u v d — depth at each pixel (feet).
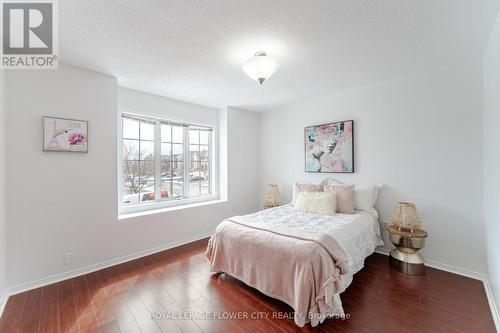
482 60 7.48
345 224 7.79
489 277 6.85
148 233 9.95
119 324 5.57
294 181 13.24
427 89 8.63
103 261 8.58
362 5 4.93
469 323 5.53
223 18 5.37
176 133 12.29
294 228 7.50
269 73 6.68
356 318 5.75
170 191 12.01
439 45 6.69
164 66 7.98
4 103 6.52
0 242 6.19
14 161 6.77
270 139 14.56
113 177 8.83
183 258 9.49
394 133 9.46
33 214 7.11
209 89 10.47
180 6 4.92
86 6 4.90
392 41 6.44
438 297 6.59
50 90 7.40
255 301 6.50
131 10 5.05
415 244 7.99
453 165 8.11
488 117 6.72
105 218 8.64
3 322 5.60
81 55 7.14
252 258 6.72
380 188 9.89
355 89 10.58
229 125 13.55
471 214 7.75
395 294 6.77
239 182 14.12
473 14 5.26
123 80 9.25
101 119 8.50
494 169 6.03
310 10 5.09
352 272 6.80
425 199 8.72
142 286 7.29
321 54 7.18
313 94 11.36
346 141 10.84
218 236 7.88
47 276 7.36
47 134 7.30
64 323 5.58
